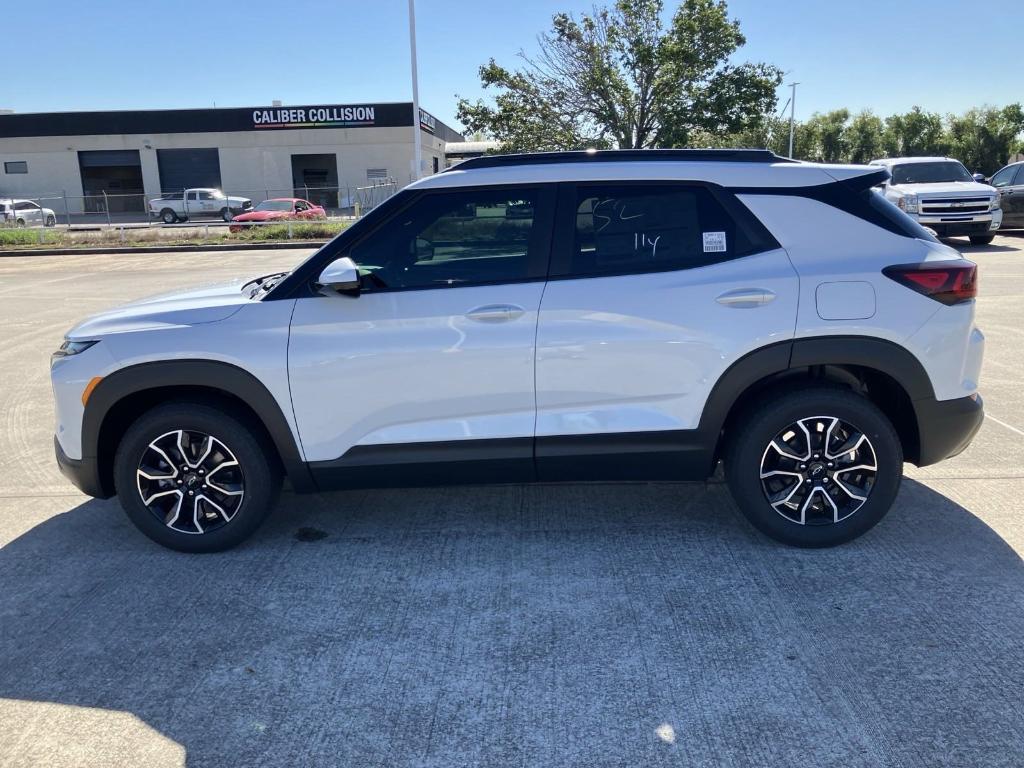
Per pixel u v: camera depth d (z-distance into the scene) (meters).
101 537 4.33
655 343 3.74
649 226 3.82
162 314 3.94
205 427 3.89
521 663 3.12
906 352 3.71
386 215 3.84
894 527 4.19
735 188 3.80
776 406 3.77
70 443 4.00
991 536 4.06
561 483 4.00
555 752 2.64
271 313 3.85
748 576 3.73
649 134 23.81
